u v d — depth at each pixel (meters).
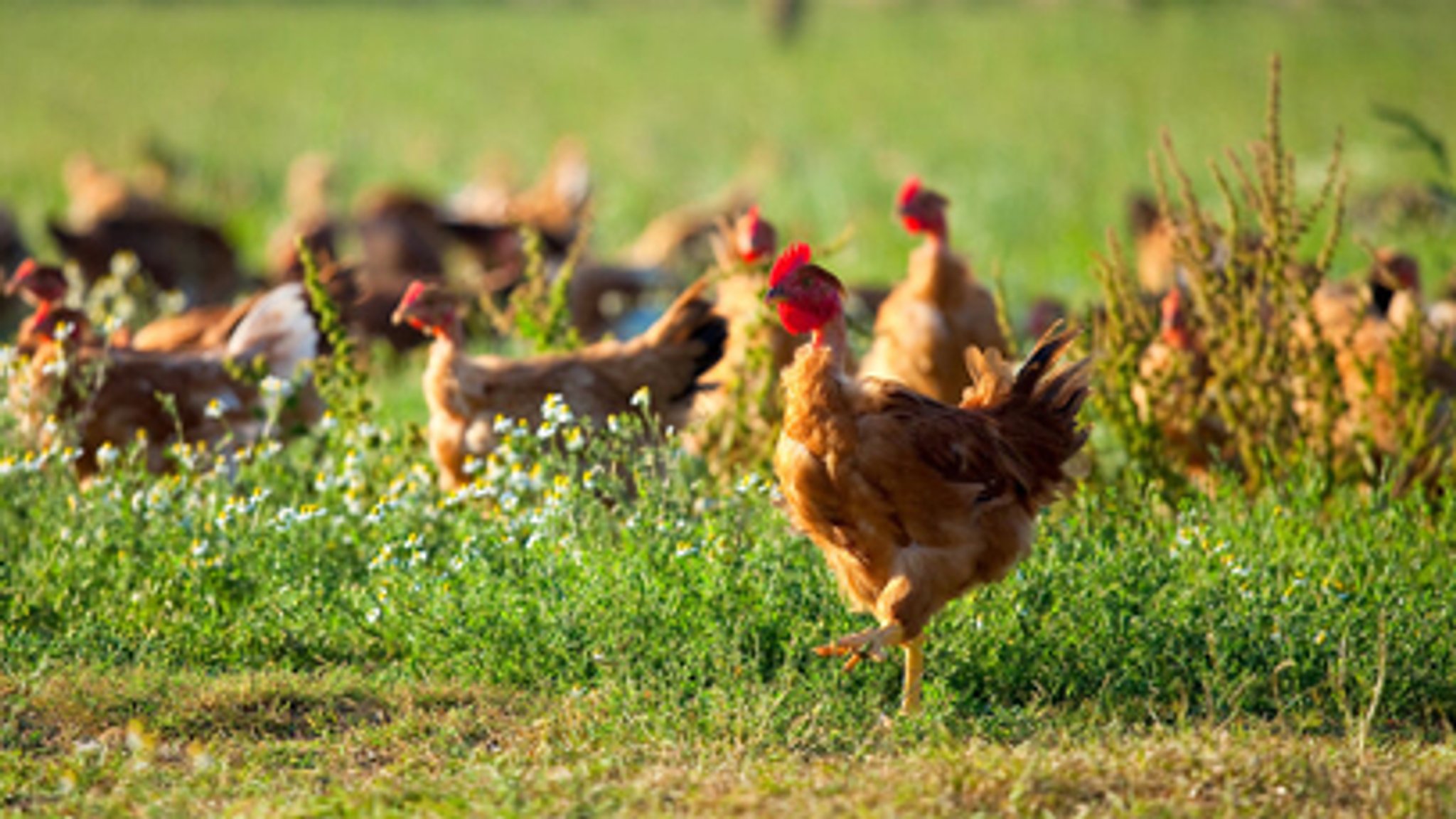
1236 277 12.95
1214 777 7.62
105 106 60.44
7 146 48.09
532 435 12.43
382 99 63.31
